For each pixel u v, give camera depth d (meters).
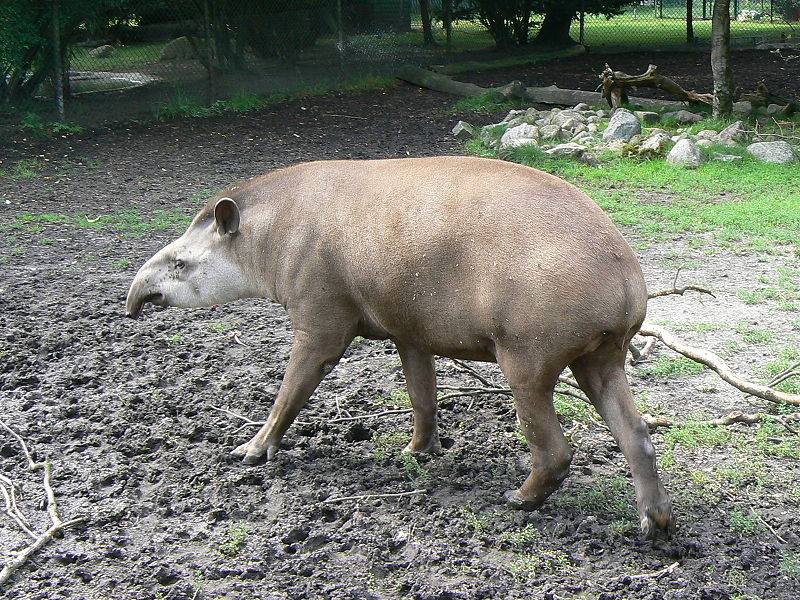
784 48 26.02
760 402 5.43
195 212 10.61
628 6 31.83
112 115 17.22
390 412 5.33
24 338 6.63
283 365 6.12
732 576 3.71
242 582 3.73
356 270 4.19
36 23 16.41
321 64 21.00
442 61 23.52
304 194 4.43
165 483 4.55
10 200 11.34
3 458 4.88
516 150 12.92
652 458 3.87
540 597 3.57
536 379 3.80
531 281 3.68
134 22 18.31
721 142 13.07
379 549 3.92
